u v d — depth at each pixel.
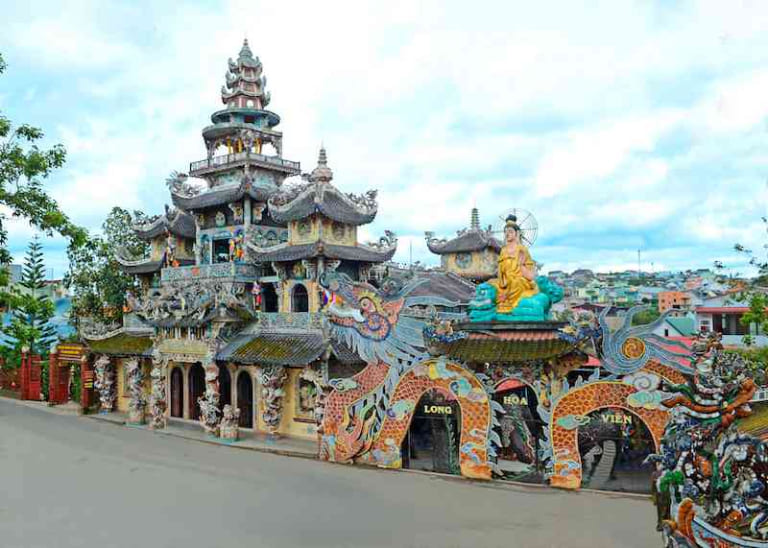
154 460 34.78
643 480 27.98
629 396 27.97
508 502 26.67
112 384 51.22
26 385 58.72
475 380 30.58
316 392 36.28
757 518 16.39
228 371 42.69
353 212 42.28
